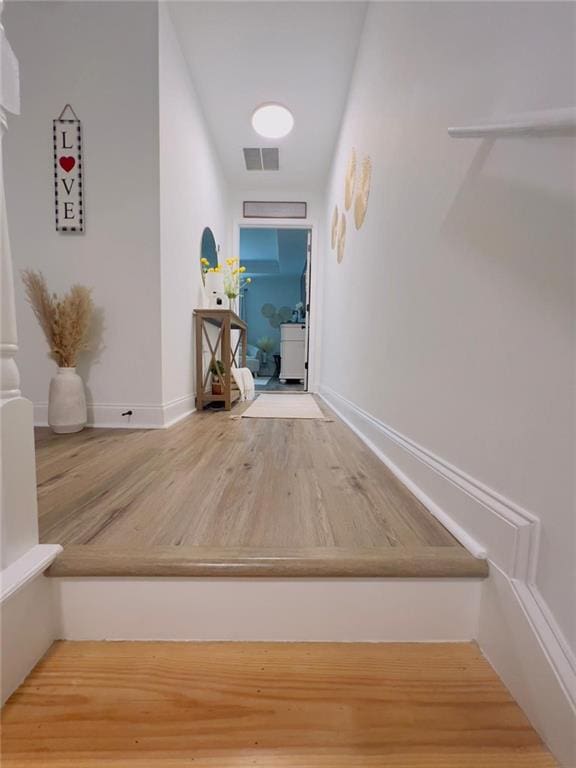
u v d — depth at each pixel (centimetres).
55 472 127
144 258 200
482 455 74
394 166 140
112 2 186
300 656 67
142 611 71
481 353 75
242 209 413
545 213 57
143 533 81
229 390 277
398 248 132
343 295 269
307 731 53
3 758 49
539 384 58
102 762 49
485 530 70
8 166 194
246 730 53
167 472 127
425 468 100
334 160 326
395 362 134
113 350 204
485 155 75
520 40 64
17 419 63
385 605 71
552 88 57
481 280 76
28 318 203
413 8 119
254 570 70
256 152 341
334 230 323
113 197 196
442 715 56
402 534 82
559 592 54
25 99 191
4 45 56
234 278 350
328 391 345
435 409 97
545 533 56
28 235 198
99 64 190
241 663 65
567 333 53
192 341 268
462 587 71
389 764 50
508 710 57
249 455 152
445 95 94
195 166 263
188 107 244
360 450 163
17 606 59
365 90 200
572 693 49
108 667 64
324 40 218
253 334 921
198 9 201
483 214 75
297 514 93
